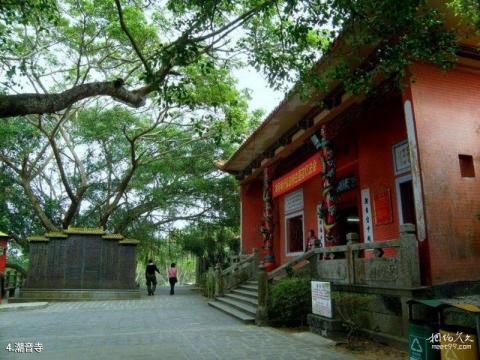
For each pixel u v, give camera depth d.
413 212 10.13
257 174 19.00
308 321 9.09
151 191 24.31
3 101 4.78
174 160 24.47
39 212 20.56
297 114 13.14
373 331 7.87
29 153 21.84
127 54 17.16
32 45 15.81
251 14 7.02
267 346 7.44
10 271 19.59
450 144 8.20
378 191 11.45
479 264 7.61
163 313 12.65
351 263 8.75
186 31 6.54
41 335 8.70
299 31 7.17
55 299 17.22
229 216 25.36
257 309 10.12
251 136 15.38
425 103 8.25
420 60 8.38
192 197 25.25
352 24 7.00
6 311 13.28
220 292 15.34
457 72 8.82
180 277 53.53
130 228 25.28
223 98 13.79
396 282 7.30
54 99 5.24
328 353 6.90
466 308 4.70
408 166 10.33
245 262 15.61
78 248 18.08
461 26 8.10
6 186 23.58
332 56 8.29
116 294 17.86
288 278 10.30
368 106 10.27
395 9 6.29
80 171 21.48
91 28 16.05
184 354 6.80
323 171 11.63
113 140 25.00
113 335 8.64
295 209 17.34
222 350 7.10
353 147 13.35
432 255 7.33
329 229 11.12
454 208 7.80
